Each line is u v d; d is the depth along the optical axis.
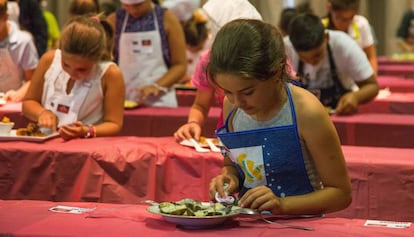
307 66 4.07
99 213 1.98
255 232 1.80
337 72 4.11
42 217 1.93
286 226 1.86
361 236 1.75
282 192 2.03
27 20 5.33
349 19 4.70
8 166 2.87
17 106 3.97
